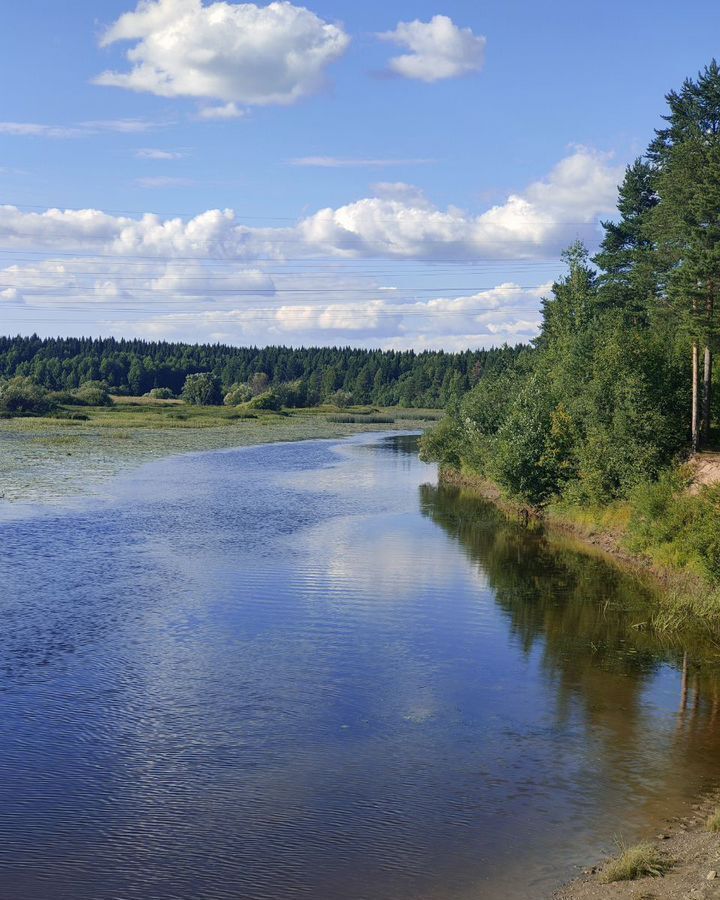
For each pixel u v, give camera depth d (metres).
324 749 15.66
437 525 42.72
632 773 14.74
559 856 11.86
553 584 29.83
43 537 35.69
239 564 31.55
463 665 20.75
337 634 23.08
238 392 189.25
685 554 30.59
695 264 43.28
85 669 19.80
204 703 17.86
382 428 136.62
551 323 82.19
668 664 21.11
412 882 11.23
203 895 10.96
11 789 13.91
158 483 56.50
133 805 13.41
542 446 46.94
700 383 47.28
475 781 14.38
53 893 10.98
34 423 109.56
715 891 9.95
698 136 52.41
